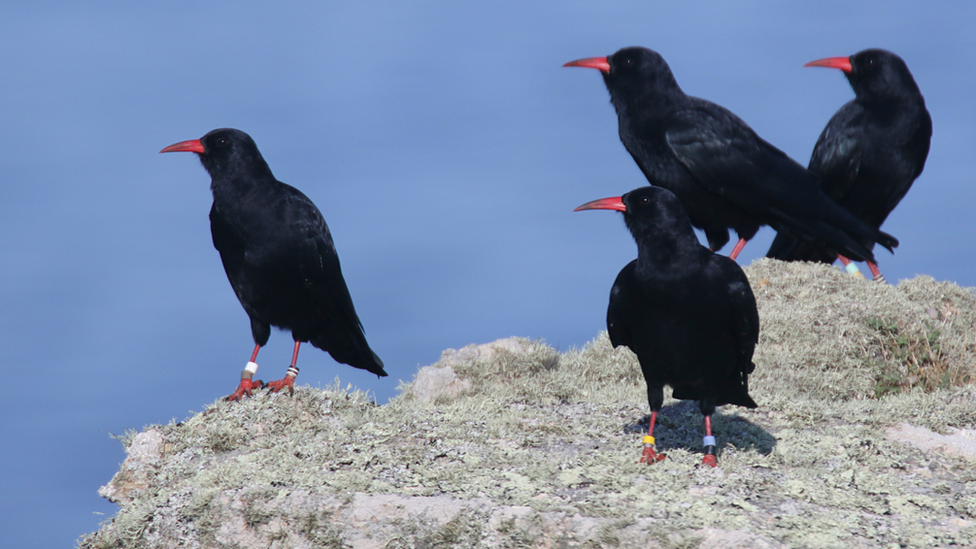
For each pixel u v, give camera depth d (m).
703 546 8.69
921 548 8.59
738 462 10.70
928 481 10.52
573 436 11.77
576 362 16.11
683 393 10.76
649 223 9.91
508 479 10.16
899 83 18.02
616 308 10.31
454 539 9.36
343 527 9.73
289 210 13.41
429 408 13.38
